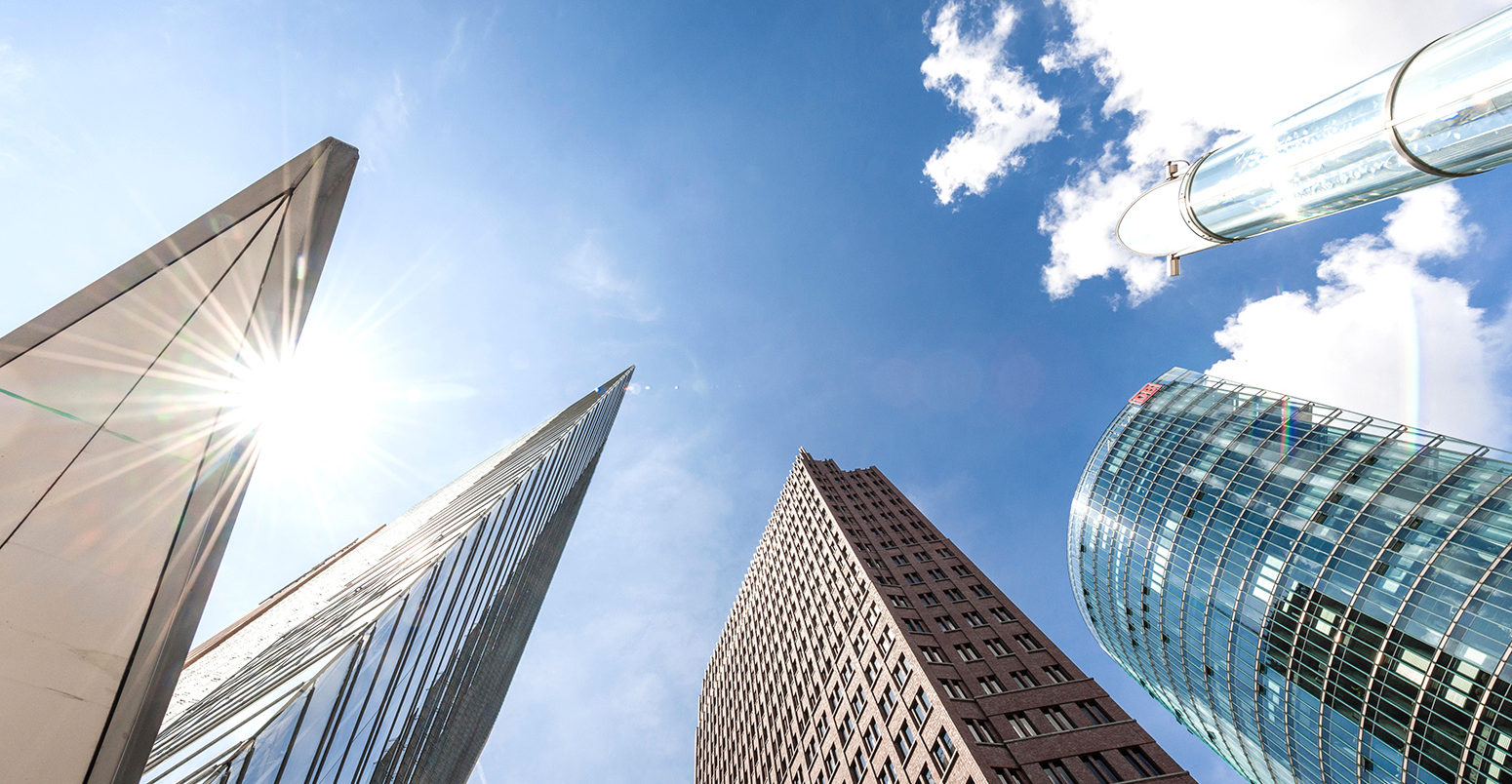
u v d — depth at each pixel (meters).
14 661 5.45
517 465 40.34
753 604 89.50
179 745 12.64
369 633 17.45
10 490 5.85
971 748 33.62
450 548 24.44
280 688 14.50
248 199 8.36
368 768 22.33
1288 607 57.50
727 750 84.94
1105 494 88.25
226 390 7.44
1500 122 8.77
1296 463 65.88
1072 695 38.75
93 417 6.50
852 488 81.31
